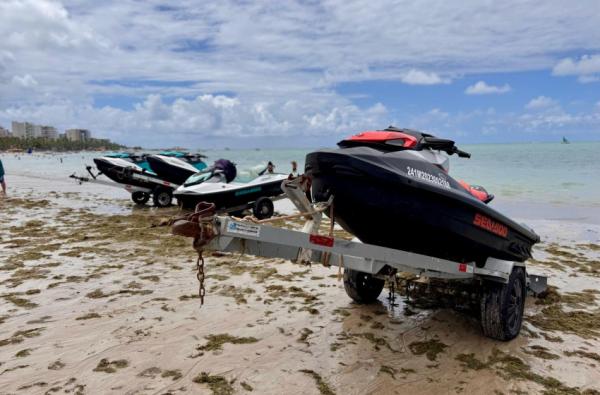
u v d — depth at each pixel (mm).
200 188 11547
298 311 5582
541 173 28875
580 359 4402
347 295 6191
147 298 5977
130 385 3852
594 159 43969
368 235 4422
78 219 12594
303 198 3854
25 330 4941
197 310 5570
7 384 3857
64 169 44469
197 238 3148
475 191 5191
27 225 11477
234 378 3988
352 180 3930
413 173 4070
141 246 9125
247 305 5770
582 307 5895
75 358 4312
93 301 5859
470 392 3820
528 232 5234
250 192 12039
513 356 4449
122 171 14719
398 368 4215
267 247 3635
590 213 14094
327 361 4332
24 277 6879
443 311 5629
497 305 4621
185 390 3787
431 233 4297
